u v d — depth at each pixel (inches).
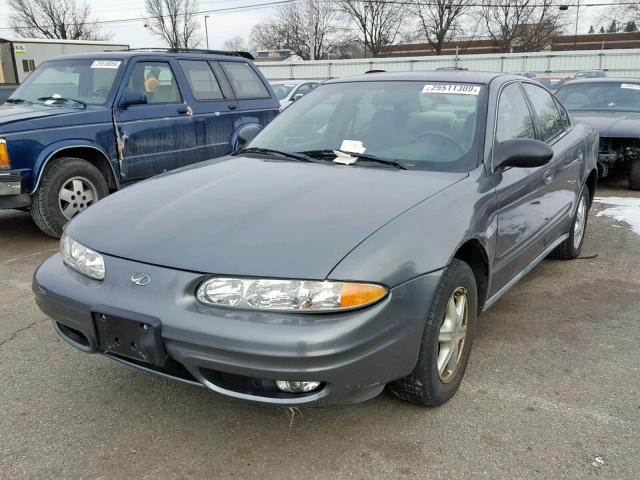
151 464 95.3
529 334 143.6
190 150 274.2
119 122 242.4
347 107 147.2
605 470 93.1
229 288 88.1
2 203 214.5
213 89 290.2
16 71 826.8
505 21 2341.3
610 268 194.2
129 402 113.6
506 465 94.6
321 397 88.0
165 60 268.4
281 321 85.7
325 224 96.2
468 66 1432.1
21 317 154.4
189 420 107.7
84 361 129.9
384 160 126.9
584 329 146.5
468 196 113.0
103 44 927.7
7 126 208.5
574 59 1371.8
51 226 224.2
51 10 2320.4
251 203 105.5
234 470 93.8
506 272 133.4
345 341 85.4
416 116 137.8
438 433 103.0
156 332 89.5
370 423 106.0
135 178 252.5
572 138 184.2
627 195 312.7
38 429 104.9
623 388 118.0
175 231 99.1
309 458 96.6
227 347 85.5
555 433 102.9
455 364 111.5
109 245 100.3
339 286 86.3
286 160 134.6
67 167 224.7
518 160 123.9
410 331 94.1
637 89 355.3
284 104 481.4
